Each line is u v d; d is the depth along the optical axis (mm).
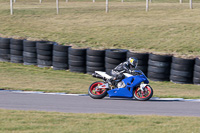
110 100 39250
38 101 37625
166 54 57688
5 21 98188
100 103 37375
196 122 27375
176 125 25938
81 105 36125
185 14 101562
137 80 38500
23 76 55938
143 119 28297
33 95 40906
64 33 86438
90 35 84312
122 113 32688
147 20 96500
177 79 54812
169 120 28094
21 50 66750
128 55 57062
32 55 65562
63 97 40250
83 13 110125
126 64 38781
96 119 28000
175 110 34594
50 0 157000
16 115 29016
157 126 25484
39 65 65062
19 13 109188
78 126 25141
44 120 27062
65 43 70938
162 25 89562
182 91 47562
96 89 39562
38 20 101125
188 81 54594
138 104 37188
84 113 31453
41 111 31844
